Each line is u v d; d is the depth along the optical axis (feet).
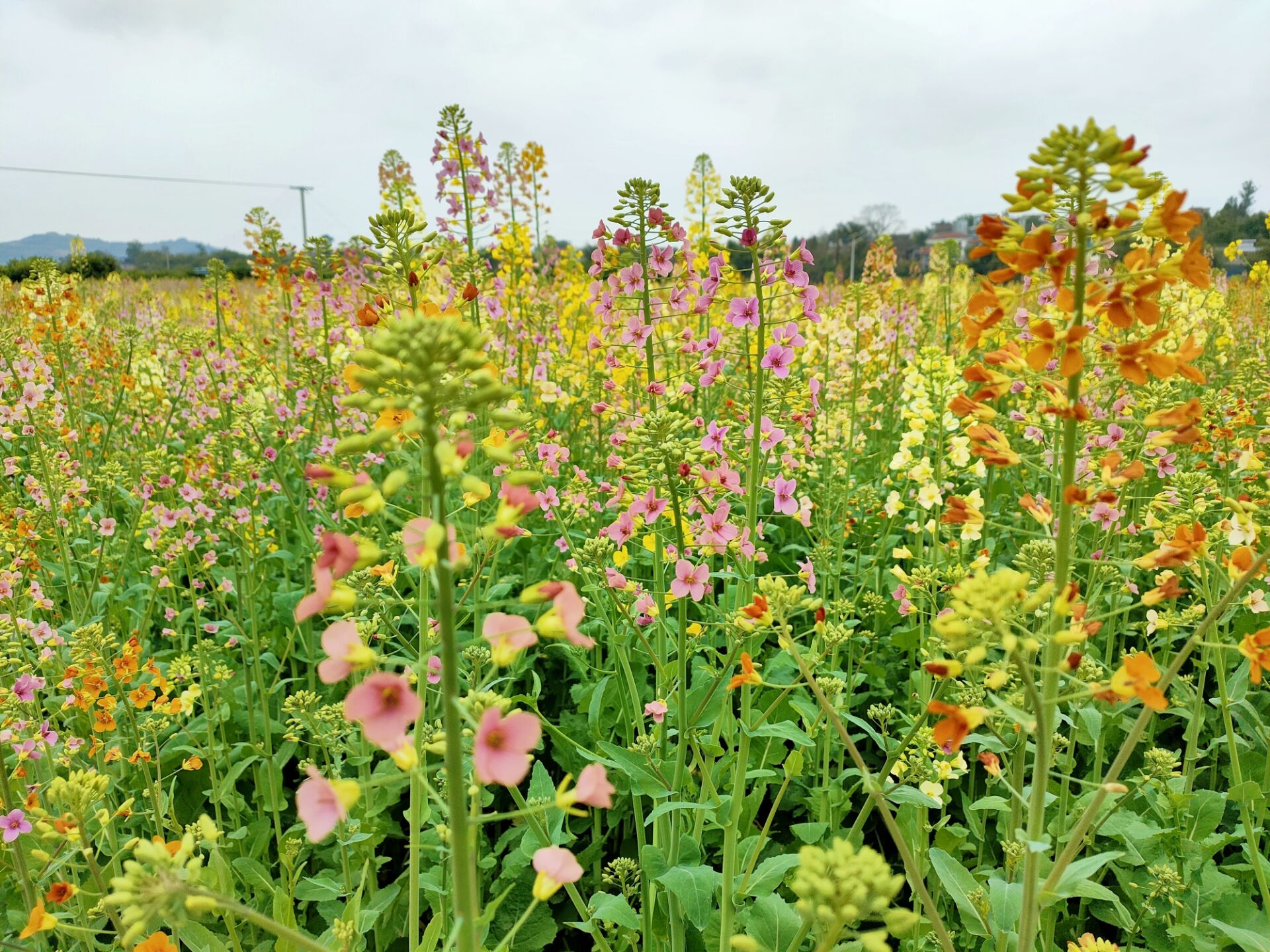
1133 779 12.24
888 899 5.26
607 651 18.08
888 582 19.62
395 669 15.17
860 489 21.72
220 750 14.56
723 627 10.80
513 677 13.21
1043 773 6.54
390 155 28.48
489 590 15.46
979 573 6.07
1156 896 11.44
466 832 5.23
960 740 5.91
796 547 19.62
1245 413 17.75
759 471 12.72
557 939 13.88
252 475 20.40
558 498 18.48
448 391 5.16
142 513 19.10
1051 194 6.13
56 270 25.07
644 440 10.68
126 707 11.45
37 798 9.52
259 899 12.24
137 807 13.88
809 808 14.90
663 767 10.85
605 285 14.96
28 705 11.41
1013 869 9.96
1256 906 11.55
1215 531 10.46
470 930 5.30
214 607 20.36
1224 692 11.59
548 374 26.58
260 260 30.76
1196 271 6.18
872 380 31.53
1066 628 6.67
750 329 13.07
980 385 7.46
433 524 4.87
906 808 12.48
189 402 29.43
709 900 9.43
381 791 13.25
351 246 31.86
